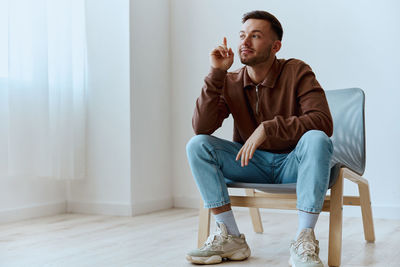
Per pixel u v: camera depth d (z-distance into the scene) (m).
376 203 2.77
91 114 3.10
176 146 3.34
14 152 2.62
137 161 3.03
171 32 3.35
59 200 3.12
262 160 1.77
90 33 3.11
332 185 1.62
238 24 3.16
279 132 1.59
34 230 2.45
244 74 1.80
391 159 2.74
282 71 1.75
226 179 1.80
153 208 3.14
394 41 2.74
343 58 2.87
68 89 2.90
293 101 1.71
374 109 2.78
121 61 3.02
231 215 1.71
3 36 2.67
